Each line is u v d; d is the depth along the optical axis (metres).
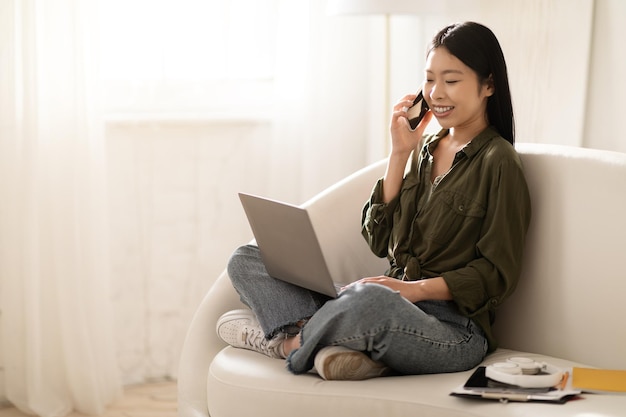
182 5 3.61
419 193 2.59
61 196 3.34
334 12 3.45
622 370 2.18
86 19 3.34
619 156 2.36
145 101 3.62
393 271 2.57
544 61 3.12
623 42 2.88
